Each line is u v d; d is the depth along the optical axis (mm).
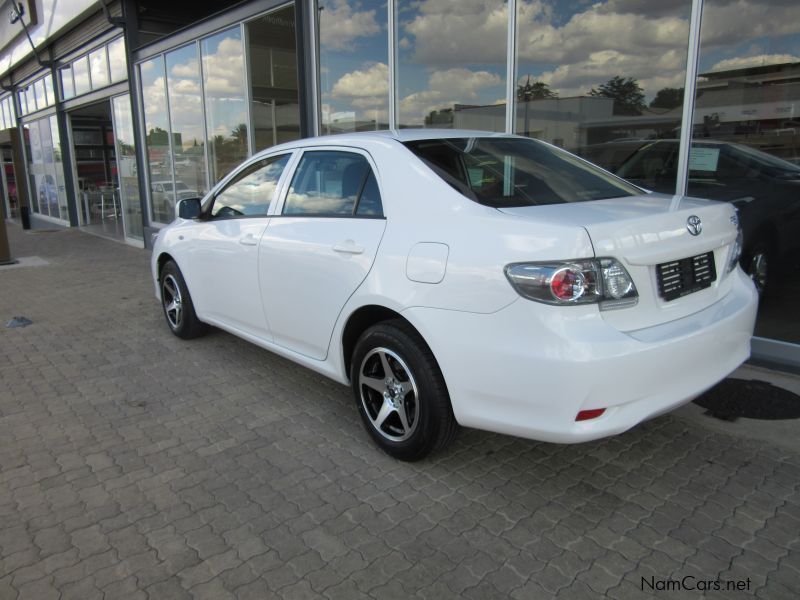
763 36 4391
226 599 2279
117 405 4082
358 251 3184
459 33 6207
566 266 2383
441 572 2404
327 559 2494
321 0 7395
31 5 14266
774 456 3207
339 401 4086
